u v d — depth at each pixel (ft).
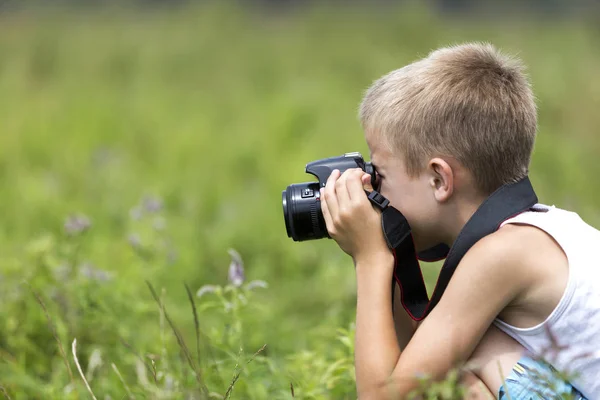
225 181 34.86
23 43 67.15
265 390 14.24
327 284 23.24
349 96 51.08
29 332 17.78
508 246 11.52
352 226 12.37
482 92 12.20
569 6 110.83
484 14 111.65
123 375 16.39
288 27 80.07
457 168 12.14
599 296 11.32
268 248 27.20
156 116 47.03
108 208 29.94
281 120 43.78
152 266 21.30
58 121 45.01
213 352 16.25
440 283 12.17
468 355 11.64
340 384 14.69
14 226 28.17
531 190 12.39
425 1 92.02
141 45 67.46
